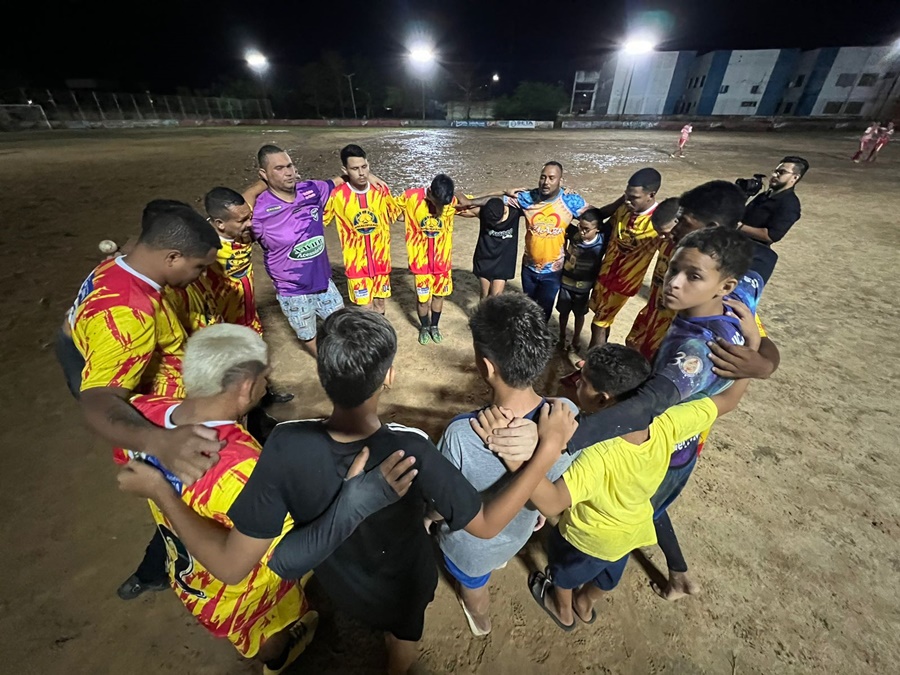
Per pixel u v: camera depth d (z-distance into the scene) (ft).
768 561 8.84
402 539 4.94
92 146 69.92
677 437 5.94
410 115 168.66
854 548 9.12
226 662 7.14
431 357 15.55
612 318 14.15
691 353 5.95
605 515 5.97
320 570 5.44
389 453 4.31
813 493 10.39
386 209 14.66
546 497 5.21
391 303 19.38
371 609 5.35
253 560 4.33
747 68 134.31
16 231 27.63
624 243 12.90
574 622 7.82
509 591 8.30
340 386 4.05
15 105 96.53
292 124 128.67
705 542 9.18
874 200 38.47
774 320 18.35
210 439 4.54
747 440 11.94
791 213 13.48
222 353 4.58
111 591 8.02
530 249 14.53
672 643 7.52
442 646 7.47
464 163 56.49
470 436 5.25
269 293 20.02
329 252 25.27
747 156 64.18
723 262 5.63
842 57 124.57
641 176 11.74
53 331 16.55
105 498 9.86
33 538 8.92
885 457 11.50
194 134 94.84
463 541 5.98
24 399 12.94
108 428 5.06
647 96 147.95
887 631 7.72
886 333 17.44
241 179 44.88
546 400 5.39
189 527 4.42
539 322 4.91
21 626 7.47
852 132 104.32
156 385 7.41
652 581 8.49
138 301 6.09
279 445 4.18
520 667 7.21
